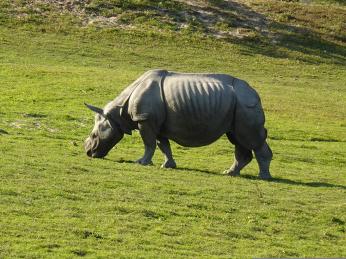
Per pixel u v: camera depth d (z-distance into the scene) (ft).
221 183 255.09
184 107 266.77
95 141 278.05
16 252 174.40
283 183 270.26
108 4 643.04
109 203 214.90
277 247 198.70
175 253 184.75
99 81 450.30
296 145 364.79
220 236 201.67
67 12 622.13
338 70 590.55
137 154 300.61
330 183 282.77
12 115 355.97
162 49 577.43
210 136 269.44
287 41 631.97
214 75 272.31
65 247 180.24
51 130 336.70
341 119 433.07
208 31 625.00
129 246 185.98
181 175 261.65
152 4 653.71
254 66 570.46
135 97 272.31
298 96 485.15
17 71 455.63
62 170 246.27
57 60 517.55
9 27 579.07
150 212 212.02
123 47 570.05
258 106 270.46
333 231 217.77
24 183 224.53
